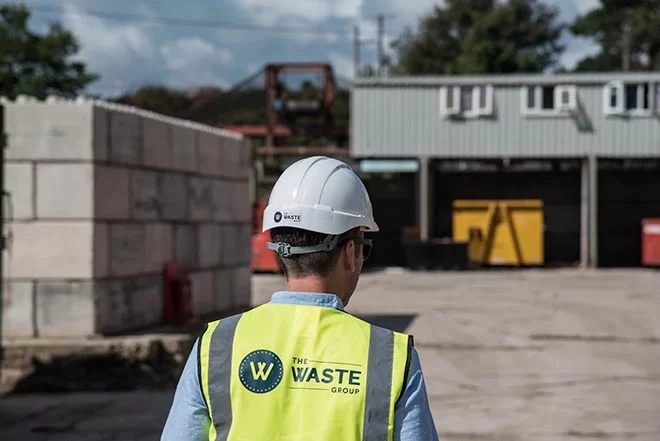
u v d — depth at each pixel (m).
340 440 2.21
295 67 34.19
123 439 7.82
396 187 33.72
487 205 31.19
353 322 2.39
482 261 31.19
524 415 8.79
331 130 34.28
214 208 14.43
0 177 9.62
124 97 46.75
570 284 23.84
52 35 44.19
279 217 2.50
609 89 30.95
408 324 15.04
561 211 32.94
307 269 2.47
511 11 71.62
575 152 31.20
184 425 2.34
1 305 9.92
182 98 56.53
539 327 14.65
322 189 2.50
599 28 73.69
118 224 11.23
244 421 2.27
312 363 2.30
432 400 9.50
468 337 13.65
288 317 2.39
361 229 2.59
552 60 72.38
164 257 12.52
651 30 68.69
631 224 32.91
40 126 10.65
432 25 74.50
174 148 12.88
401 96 31.53
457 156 31.52
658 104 30.86
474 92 31.33
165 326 12.20
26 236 10.70
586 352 12.38
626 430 8.18
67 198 10.65
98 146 10.72
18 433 8.04
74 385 9.92
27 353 10.29
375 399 2.24
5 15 44.00
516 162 34.31
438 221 33.56
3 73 42.06
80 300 10.64
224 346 2.36
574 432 8.11
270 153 33.34
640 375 10.82
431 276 27.72
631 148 31.02
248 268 16.16
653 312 16.59
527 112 31.25
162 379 10.23
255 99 37.03
